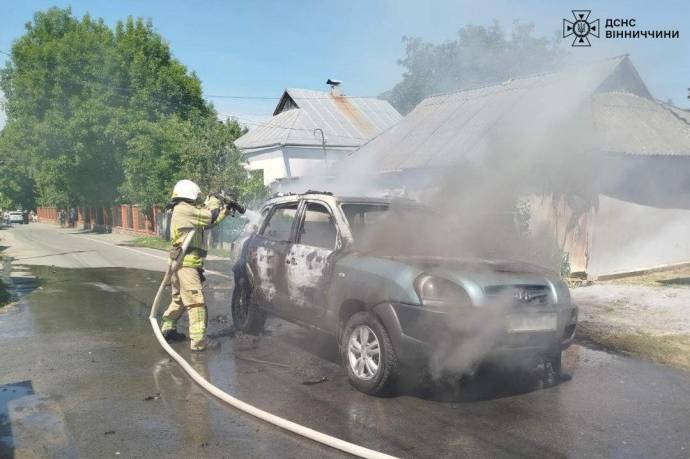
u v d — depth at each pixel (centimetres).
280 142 2798
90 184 3156
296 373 534
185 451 367
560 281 491
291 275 582
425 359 438
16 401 457
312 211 597
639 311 832
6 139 3622
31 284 1136
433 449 372
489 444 381
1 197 6688
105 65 2880
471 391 488
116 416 426
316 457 360
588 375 543
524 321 449
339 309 506
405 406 450
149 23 3059
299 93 3253
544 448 376
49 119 2911
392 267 467
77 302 926
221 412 434
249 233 698
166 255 1805
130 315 816
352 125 3073
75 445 375
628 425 417
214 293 1015
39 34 3328
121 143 2870
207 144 1991
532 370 548
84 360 576
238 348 625
